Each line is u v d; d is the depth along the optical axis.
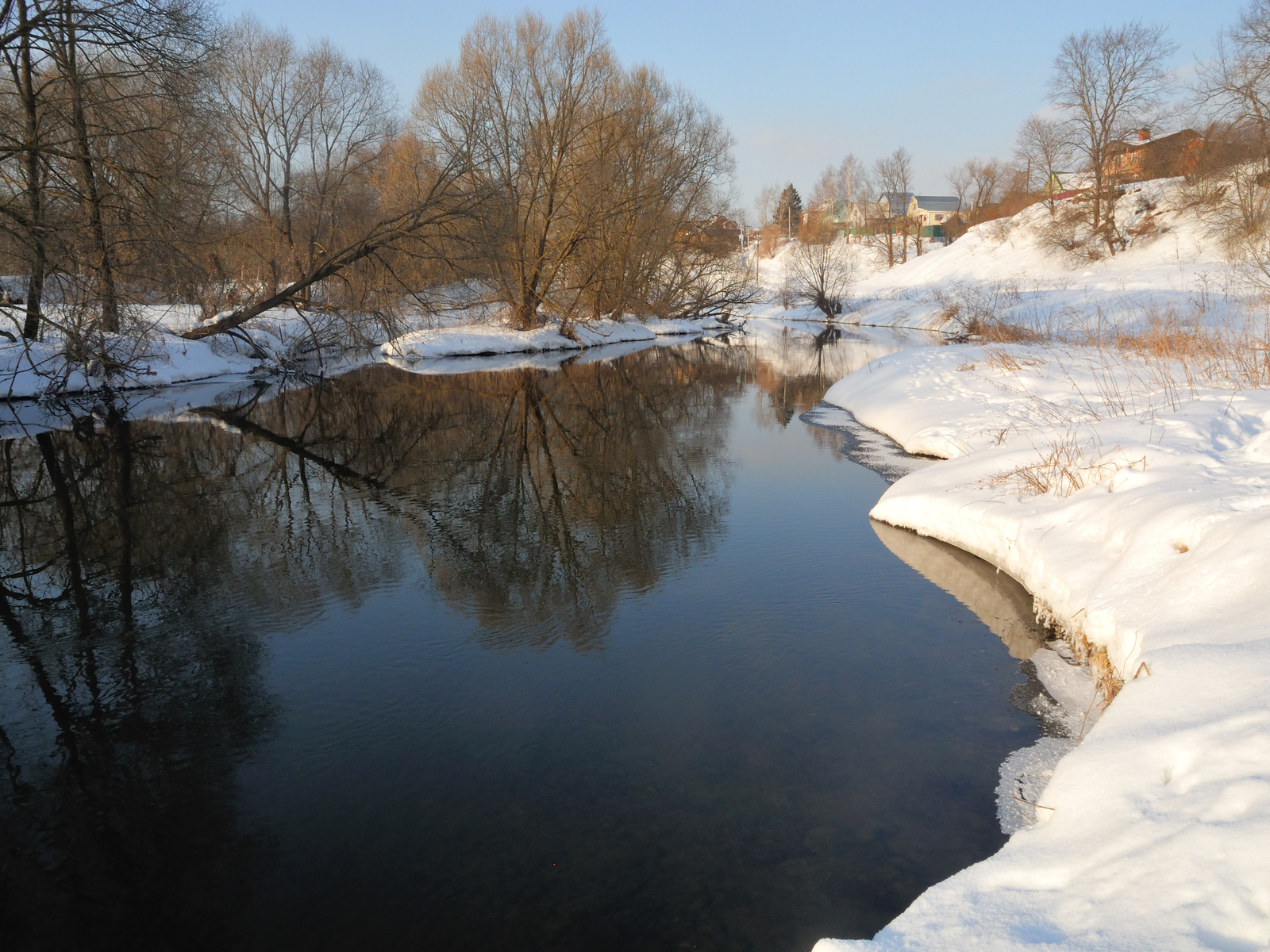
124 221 15.28
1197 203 32.97
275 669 5.75
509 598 6.89
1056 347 16.02
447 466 11.85
